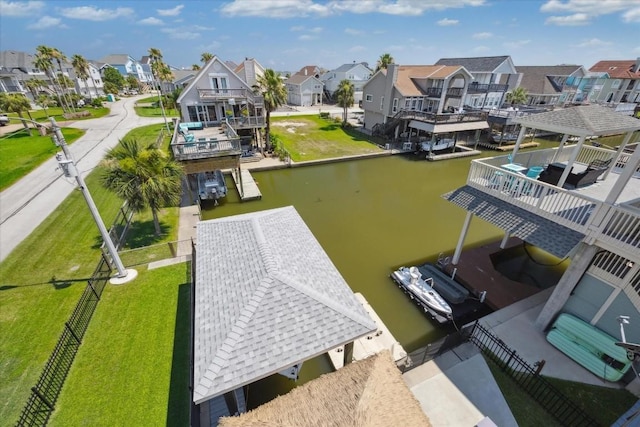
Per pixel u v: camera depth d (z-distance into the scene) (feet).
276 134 110.32
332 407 16.97
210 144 57.82
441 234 51.80
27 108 99.40
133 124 123.24
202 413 22.79
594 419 22.20
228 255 27.73
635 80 156.76
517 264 41.14
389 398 17.52
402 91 102.47
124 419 22.49
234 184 71.82
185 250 43.01
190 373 25.36
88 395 24.04
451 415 23.06
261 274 24.03
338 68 200.54
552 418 22.79
